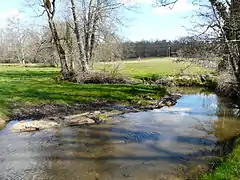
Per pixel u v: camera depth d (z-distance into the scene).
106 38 31.02
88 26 29.84
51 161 9.30
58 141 11.34
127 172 8.38
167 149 10.31
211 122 14.41
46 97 19.06
